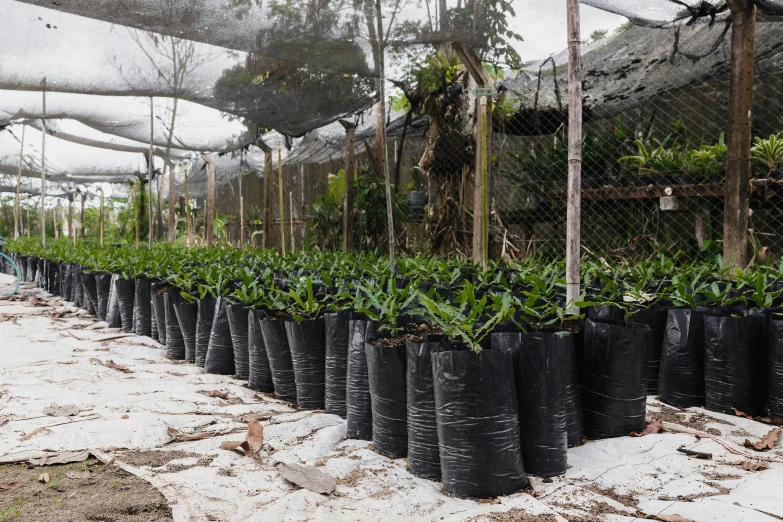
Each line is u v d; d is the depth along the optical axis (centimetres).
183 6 505
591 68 740
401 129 989
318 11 532
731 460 291
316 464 289
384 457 305
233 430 342
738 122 528
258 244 1582
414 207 951
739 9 518
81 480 269
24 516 230
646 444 309
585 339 334
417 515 238
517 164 913
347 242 945
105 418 354
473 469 253
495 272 585
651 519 229
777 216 722
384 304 339
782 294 429
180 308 538
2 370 477
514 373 278
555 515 234
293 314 405
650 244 711
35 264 1319
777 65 718
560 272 514
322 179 1425
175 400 399
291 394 412
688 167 649
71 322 761
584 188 739
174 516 231
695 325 391
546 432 273
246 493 256
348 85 769
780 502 235
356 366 333
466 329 276
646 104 820
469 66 651
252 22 544
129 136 1143
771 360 357
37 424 341
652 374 432
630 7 551
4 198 2864
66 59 663
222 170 1605
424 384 278
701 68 704
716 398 377
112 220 2788
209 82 727
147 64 681
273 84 738
